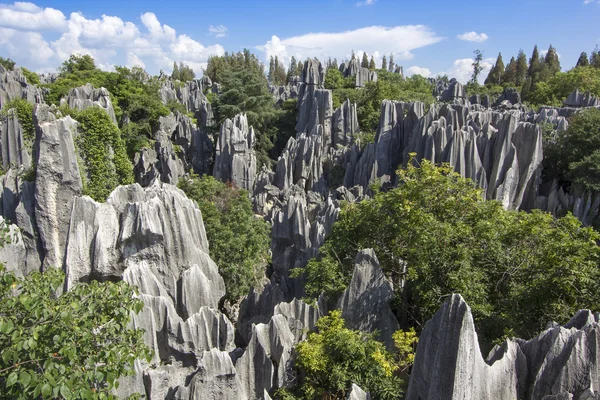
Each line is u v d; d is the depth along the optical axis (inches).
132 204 1085.8
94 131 1612.9
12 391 447.5
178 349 917.2
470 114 1923.0
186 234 1121.4
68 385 434.9
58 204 1248.2
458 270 821.9
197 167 2687.0
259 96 2891.2
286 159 2214.6
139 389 806.5
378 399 724.0
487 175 1659.7
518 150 1621.6
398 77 4360.2
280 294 1117.7
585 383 517.0
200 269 1095.0
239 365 820.0
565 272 762.2
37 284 498.9
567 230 867.4
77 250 1091.9
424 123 1807.3
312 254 1390.3
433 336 570.9
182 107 3262.8
